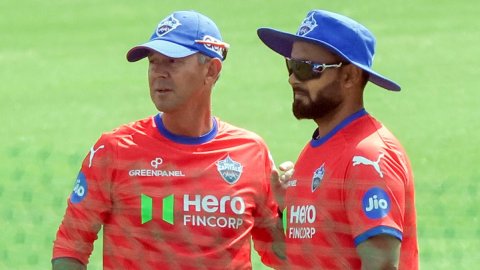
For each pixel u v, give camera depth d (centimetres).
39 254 3462
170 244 2008
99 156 2034
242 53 8044
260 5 9581
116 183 2023
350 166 1836
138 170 2025
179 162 2036
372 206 1795
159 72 2041
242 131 2109
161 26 2092
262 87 7081
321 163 1898
